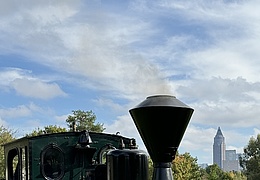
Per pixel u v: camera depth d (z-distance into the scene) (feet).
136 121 15.69
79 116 130.11
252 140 169.68
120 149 23.31
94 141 28.66
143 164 22.80
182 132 15.29
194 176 139.85
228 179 201.46
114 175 22.56
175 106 14.90
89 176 27.37
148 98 15.76
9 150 32.32
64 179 27.12
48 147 27.07
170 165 15.20
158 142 14.98
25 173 27.43
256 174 162.30
